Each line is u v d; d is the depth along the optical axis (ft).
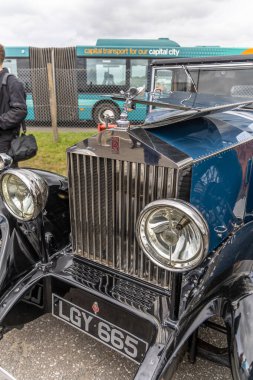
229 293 4.31
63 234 6.26
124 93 5.13
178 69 9.07
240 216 6.31
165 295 4.88
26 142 9.18
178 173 4.21
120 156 4.59
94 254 5.53
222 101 6.24
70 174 5.25
